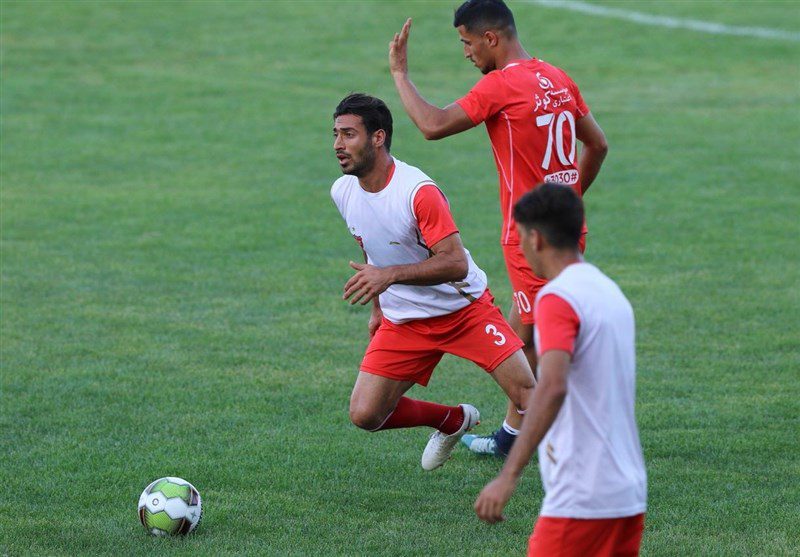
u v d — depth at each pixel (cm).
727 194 5241
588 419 1375
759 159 5994
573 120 2289
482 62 2300
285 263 4119
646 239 4459
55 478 2205
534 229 1417
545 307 1359
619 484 1377
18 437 2445
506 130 2222
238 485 2195
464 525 2022
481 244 4391
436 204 1975
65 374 2886
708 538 1950
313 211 4947
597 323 1362
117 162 5888
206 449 2384
